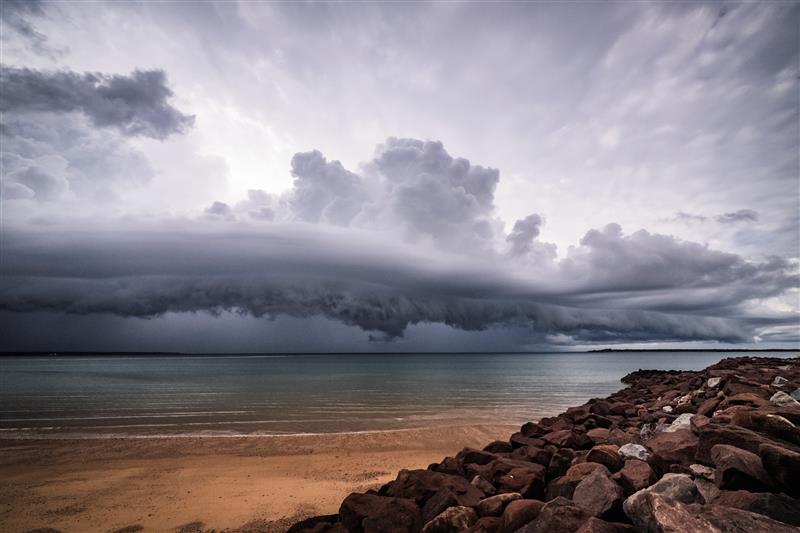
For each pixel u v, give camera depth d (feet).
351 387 173.78
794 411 25.17
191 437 67.97
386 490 28.22
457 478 27.32
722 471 18.95
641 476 22.03
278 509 35.14
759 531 13.19
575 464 26.63
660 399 76.84
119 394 144.25
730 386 50.90
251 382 206.08
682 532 13.29
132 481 44.21
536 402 119.03
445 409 104.27
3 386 178.70
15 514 35.01
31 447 61.41
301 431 74.23
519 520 19.26
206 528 31.48
